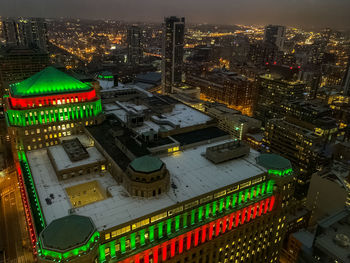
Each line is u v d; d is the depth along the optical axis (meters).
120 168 122.25
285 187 136.50
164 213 103.94
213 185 117.56
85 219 93.44
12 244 155.00
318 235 111.31
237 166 133.88
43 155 153.38
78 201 129.88
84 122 172.25
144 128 172.50
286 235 184.25
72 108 166.75
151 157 116.31
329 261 104.75
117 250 99.19
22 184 161.25
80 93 169.38
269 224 139.38
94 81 199.25
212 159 136.25
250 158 142.25
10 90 174.12
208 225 115.88
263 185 130.50
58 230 88.38
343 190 183.12
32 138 158.00
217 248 122.19
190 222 112.38
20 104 156.00
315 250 110.00
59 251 84.31
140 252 100.88
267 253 148.50
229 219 122.06
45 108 158.62
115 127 160.62
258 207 131.12
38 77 166.12
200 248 116.88
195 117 196.88
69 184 127.06
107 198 109.31
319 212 198.00
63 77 170.12
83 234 88.38
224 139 167.62
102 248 94.81
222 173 127.31
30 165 141.88
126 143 141.25
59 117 164.00
